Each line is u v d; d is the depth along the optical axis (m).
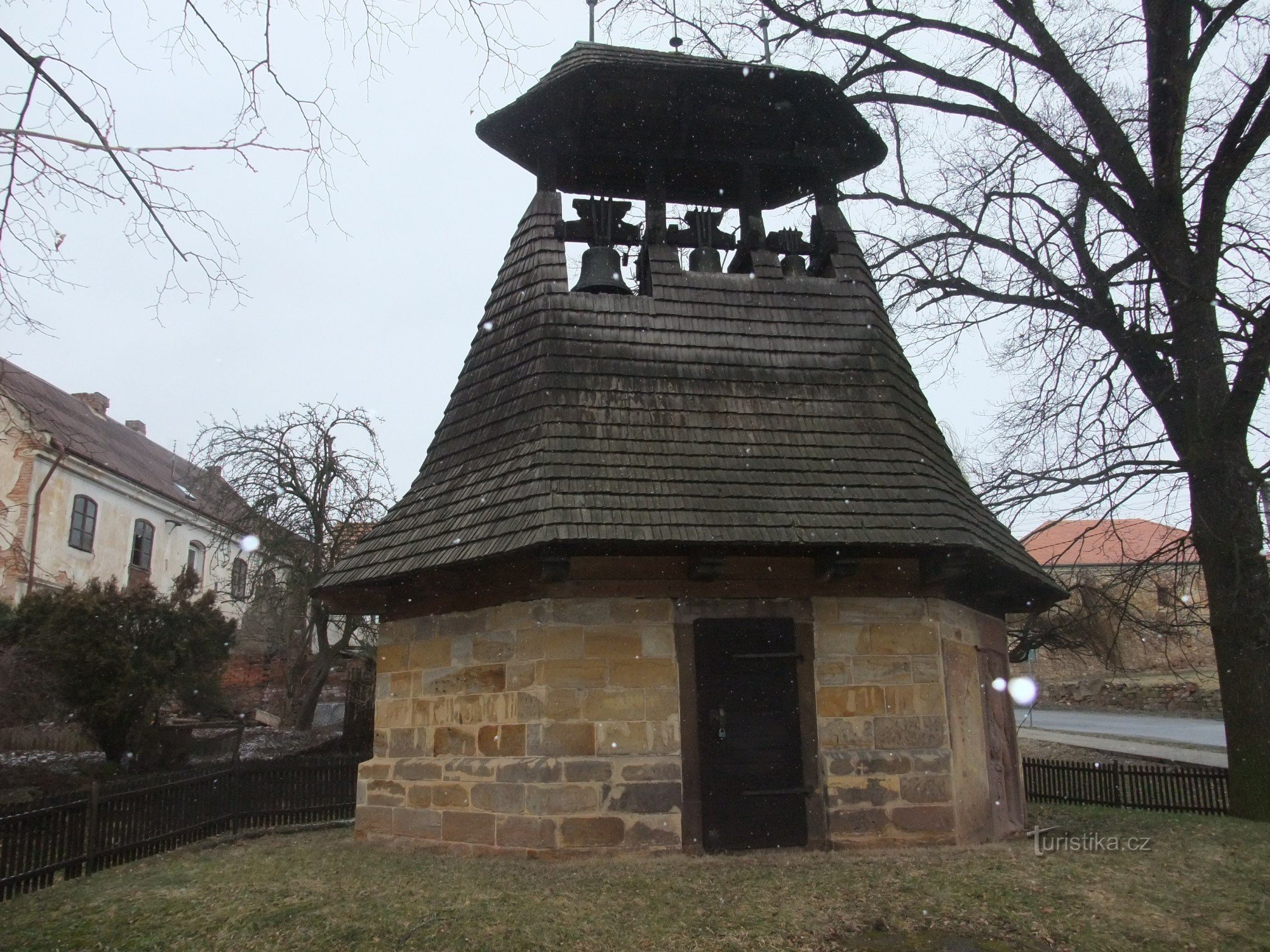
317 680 21.19
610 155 11.21
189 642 16.45
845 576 8.95
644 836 8.30
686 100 10.59
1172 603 13.22
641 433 9.22
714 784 8.52
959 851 8.45
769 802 8.58
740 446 9.34
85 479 28.03
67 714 16.33
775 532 8.52
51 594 16.08
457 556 8.66
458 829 8.83
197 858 9.16
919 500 9.16
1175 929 6.42
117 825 9.05
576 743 8.38
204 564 34.66
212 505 22.16
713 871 7.60
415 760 9.42
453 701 9.24
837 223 11.30
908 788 8.80
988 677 10.46
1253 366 10.77
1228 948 6.15
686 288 10.32
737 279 10.52
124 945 6.15
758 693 8.78
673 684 8.65
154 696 15.68
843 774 8.72
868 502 9.05
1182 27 12.13
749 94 10.62
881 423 9.85
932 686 9.09
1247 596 11.36
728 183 12.23
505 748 8.67
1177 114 12.03
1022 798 10.67
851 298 10.73
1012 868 7.66
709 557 8.53
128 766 15.78
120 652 15.35
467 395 10.30
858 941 6.14
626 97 10.48
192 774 10.55
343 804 12.34
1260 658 11.32
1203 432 11.54
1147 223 12.25
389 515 10.18
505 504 8.75
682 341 10.00
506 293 10.54
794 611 9.00
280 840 10.64
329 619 22.11
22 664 14.88
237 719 21.94
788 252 11.29
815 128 11.25
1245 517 11.37
